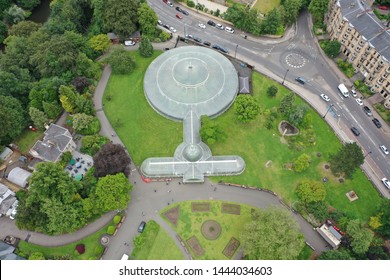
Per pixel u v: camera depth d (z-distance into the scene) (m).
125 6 182.50
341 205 138.50
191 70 166.12
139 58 184.38
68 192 126.44
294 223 120.62
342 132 158.38
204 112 159.38
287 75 178.25
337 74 178.62
